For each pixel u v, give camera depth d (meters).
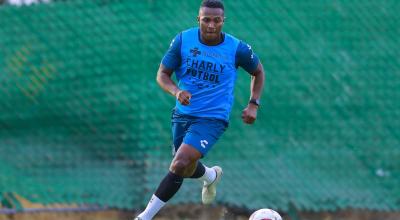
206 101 23.00
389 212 33.41
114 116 31.64
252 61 23.45
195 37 23.08
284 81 32.22
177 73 23.44
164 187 22.89
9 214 31.14
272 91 32.12
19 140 31.27
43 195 31.31
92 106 31.55
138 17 31.80
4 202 31.23
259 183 31.95
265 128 32.12
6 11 31.27
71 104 31.47
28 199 31.27
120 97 31.70
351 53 32.72
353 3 32.81
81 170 31.48
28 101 31.30
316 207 32.06
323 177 32.28
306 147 32.22
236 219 31.92
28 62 31.28
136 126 31.72
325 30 32.53
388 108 32.84
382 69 32.84
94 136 31.56
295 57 32.25
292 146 32.22
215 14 22.41
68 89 31.45
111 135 31.59
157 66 31.83
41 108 31.31
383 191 32.59
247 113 23.52
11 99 31.22
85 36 31.58
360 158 32.53
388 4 33.06
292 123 32.22
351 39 32.72
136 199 31.48
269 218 20.42
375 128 32.69
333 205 32.19
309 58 32.34
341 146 32.44
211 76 22.95
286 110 32.16
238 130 31.92
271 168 32.06
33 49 31.34
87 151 31.50
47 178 31.34
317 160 32.28
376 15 32.94
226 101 23.25
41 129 31.33
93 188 31.47
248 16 32.16
